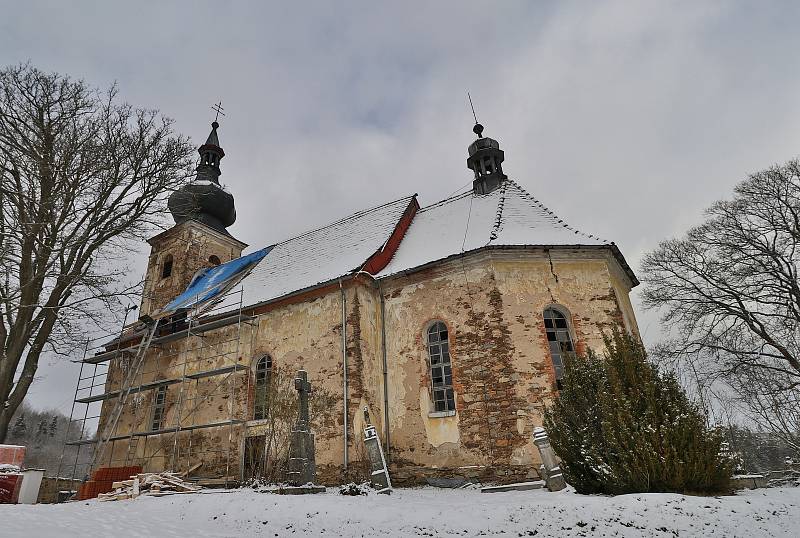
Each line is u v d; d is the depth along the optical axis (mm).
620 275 16875
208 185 27094
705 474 8258
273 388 16484
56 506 10828
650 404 8688
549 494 9531
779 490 8992
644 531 6980
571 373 10062
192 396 18562
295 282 18781
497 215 17594
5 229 16312
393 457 14867
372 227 20562
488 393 14055
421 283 16359
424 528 8031
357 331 15727
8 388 15805
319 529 8492
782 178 21484
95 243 18047
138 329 22547
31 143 16688
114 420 18641
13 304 15711
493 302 14805
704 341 22359
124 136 18375
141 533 8336
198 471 16969
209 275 24719
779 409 19266
